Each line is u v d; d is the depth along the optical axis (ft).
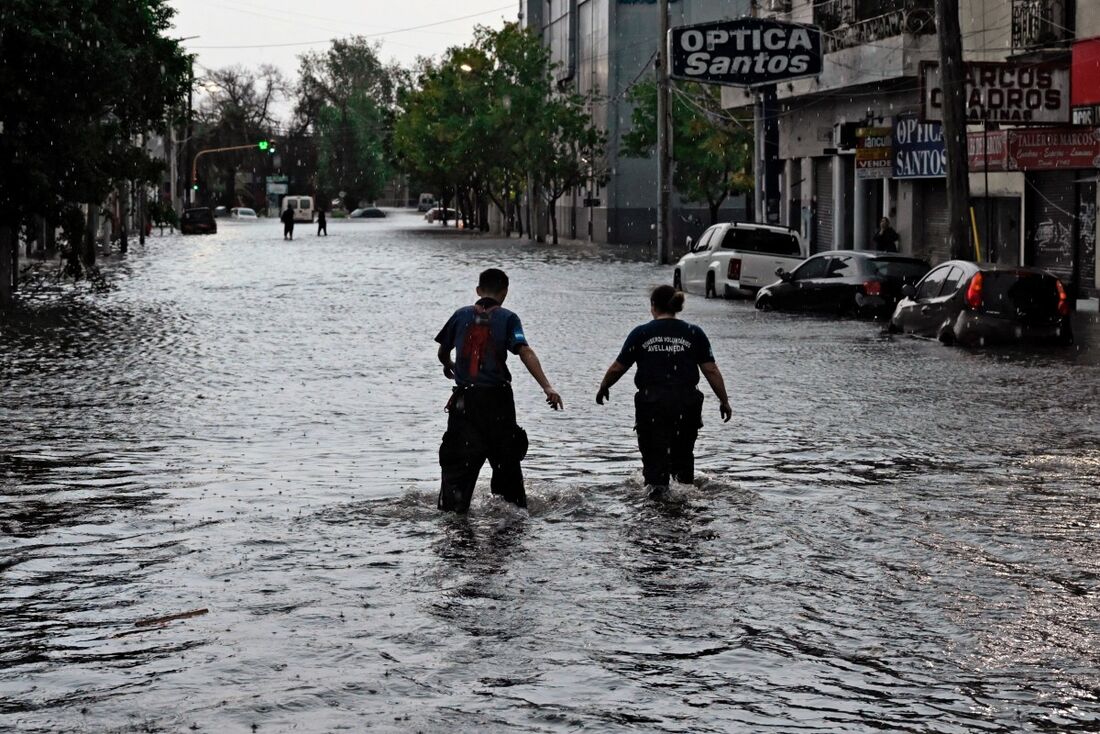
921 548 41.88
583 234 407.64
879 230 199.21
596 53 388.37
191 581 38.01
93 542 42.78
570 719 27.20
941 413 71.26
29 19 147.54
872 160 190.08
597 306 148.15
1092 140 139.54
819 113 228.22
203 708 27.81
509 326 46.88
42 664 30.83
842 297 138.21
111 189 161.89
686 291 174.29
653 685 29.32
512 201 467.11
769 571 39.11
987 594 36.78
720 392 50.78
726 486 51.31
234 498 49.47
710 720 27.22
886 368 92.02
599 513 46.88
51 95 152.05
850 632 33.30
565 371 89.86
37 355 101.19
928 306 112.06
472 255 287.28
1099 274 146.82
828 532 44.01
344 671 30.17
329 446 61.11
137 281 196.65
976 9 170.71
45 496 50.03
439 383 84.33
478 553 41.14
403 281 196.34
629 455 58.65
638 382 50.78
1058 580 38.24
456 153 401.08
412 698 28.40
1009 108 136.05
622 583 37.78
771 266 162.40
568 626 33.65
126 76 154.81
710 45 211.61
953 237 128.57
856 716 27.53
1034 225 160.15
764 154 221.87
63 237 158.71
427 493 49.98
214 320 132.26
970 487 51.49
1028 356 99.71
